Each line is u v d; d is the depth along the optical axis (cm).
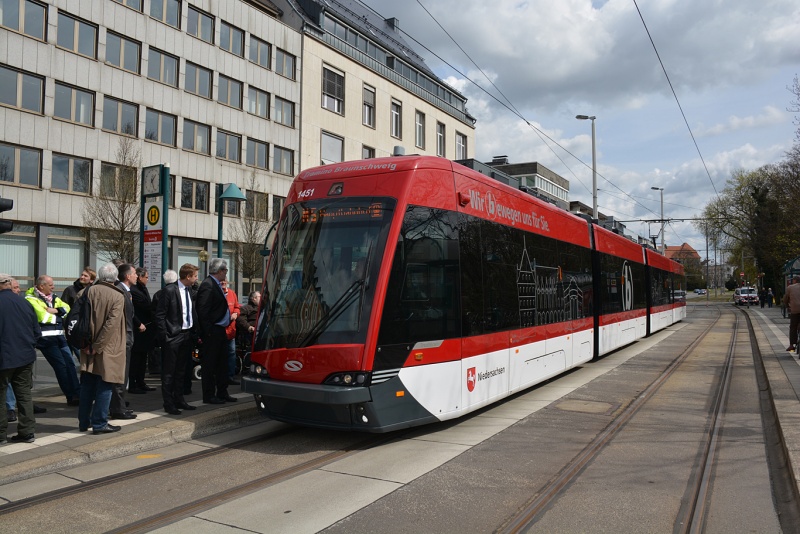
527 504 512
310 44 3506
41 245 2478
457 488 553
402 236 703
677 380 1186
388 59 4053
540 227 1076
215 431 779
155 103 2872
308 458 654
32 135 2431
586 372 1313
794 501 521
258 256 3039
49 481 573
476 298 813
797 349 1447
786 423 724
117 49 2733
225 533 451
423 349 709
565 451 680
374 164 756
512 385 908
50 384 1109
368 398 650
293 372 679
